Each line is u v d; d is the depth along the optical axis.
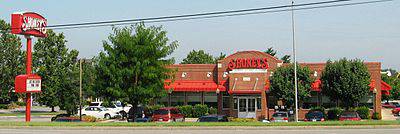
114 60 33.59
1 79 59.12
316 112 38.06
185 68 52.38
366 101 46.53
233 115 48.41
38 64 57.88
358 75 42.84
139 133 21.89
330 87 43.28
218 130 22.89
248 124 24.25
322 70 47.38
